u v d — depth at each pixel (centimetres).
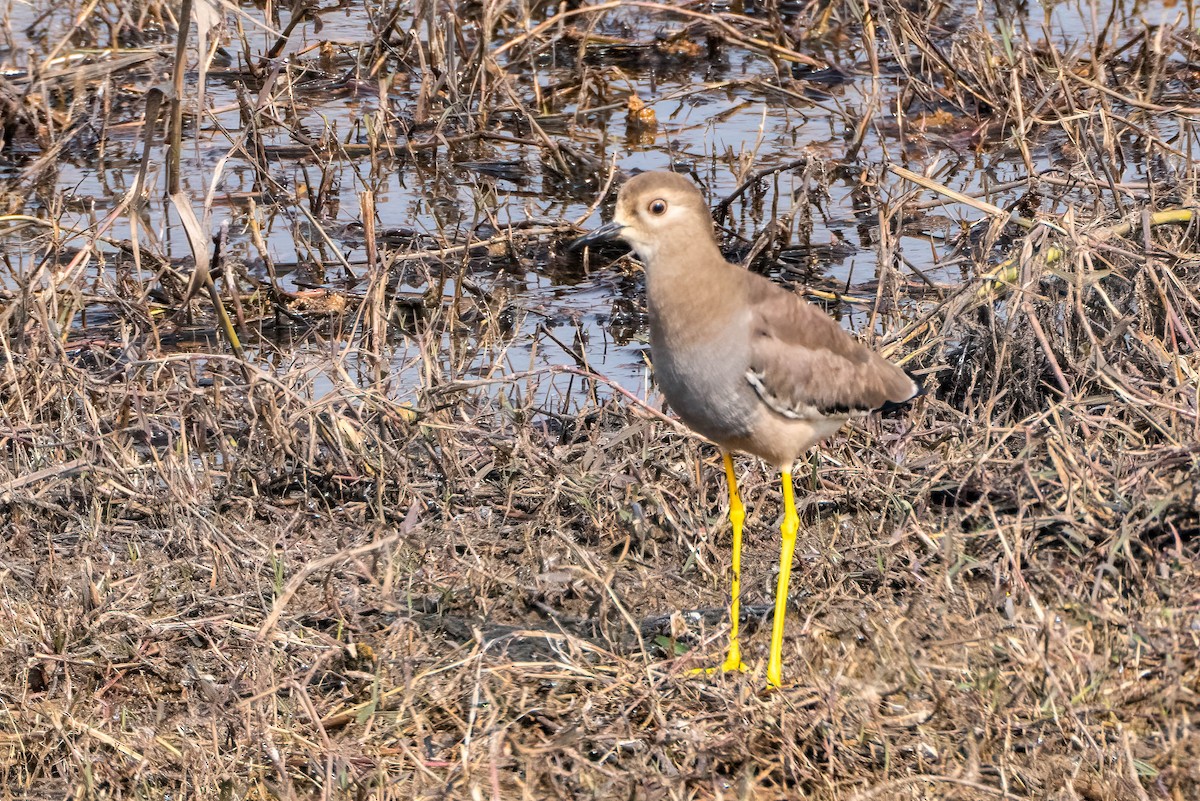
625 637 945
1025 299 1121
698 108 1983
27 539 1041
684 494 1097
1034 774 762
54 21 2153
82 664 906
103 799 795
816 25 2175
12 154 1822
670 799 763
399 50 2017
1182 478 979
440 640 948
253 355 1348
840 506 1095
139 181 1255
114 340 1362
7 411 1160
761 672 884
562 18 2025
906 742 799
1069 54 1842
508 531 1080
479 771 796
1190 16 1970
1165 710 793
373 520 1095
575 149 1795
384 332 1277
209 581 1008
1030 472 997
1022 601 912
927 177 1470
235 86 1878
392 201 1716
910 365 1226
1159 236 1295
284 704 866
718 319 867
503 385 1248
